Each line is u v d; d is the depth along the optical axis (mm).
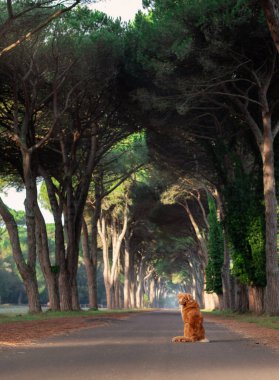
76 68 38906
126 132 48500
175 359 11773
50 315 39844
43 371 9781
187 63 34688
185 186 66312
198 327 16812
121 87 41688
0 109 41875
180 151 50750
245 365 10812
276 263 36562
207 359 11828
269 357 12523
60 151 47500
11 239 40750
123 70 40469
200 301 121875
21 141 39688
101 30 40625
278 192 40688
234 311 50688
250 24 31328
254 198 41781
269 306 36344
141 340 17734
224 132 45719
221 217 55375
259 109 40844
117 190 75812
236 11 31031
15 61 36406
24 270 40719
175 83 35844
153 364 10852
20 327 25906
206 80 34812
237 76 36875
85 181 49688
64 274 48656
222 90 38125
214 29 31484
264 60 34938
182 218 79688
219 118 44281
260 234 41094
